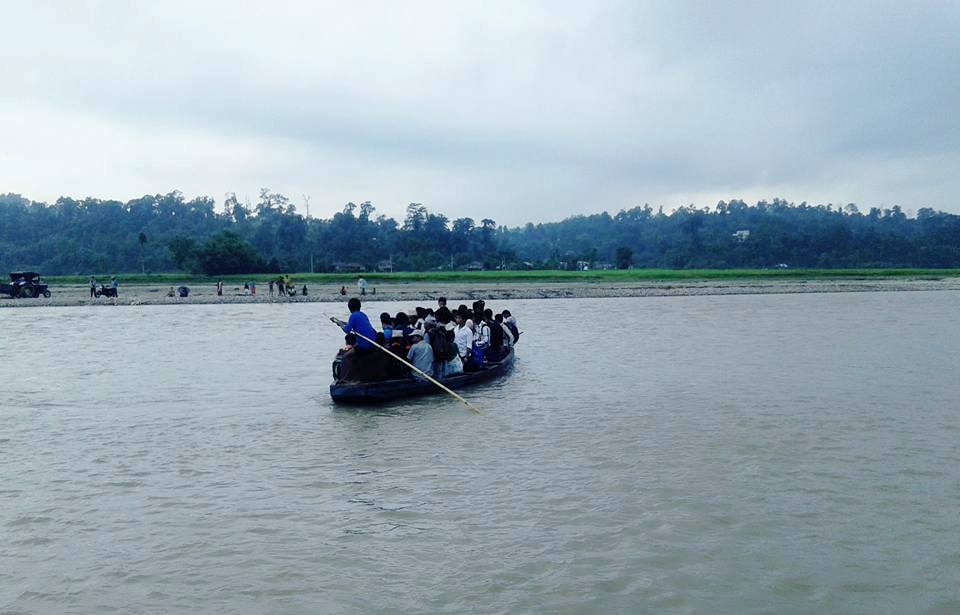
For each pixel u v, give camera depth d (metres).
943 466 8.95
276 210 187.50
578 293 62.31
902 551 6.44
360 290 65.38
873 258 156.62
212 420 12.21
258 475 8.91
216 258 97.19
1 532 7.09
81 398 14.40
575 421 11.78
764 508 7.49
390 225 190.62
